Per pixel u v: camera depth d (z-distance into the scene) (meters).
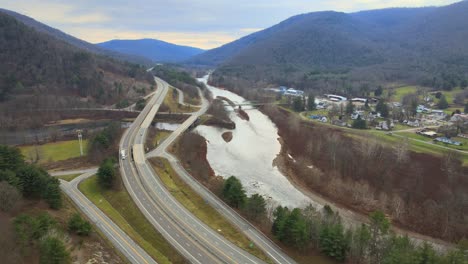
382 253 75.06
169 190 112.94
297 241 80.56
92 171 128.12
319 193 128.38
